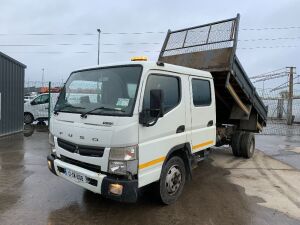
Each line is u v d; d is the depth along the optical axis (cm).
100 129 396
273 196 554
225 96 786
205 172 719
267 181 653
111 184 387
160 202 480
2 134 1213
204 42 730
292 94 2339
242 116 820
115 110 404
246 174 708
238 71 713
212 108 595
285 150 1073
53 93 1627
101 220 432
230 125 890
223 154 947
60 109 476
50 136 502
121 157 385
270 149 1091
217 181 644
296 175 709
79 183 427
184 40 774
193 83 530
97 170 409
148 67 423
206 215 460
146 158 412
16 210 461
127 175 389
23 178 625
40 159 805
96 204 489
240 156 895
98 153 401
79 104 457
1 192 539
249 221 443
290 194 567
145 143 410
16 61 1300
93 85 454
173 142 470
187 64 748
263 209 490
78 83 475
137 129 395
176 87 486
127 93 412
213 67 691
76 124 428
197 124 539
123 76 428
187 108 507
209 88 586
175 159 488
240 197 545
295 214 473
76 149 427
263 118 928
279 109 2553
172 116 466
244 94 777
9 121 1268
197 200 522
